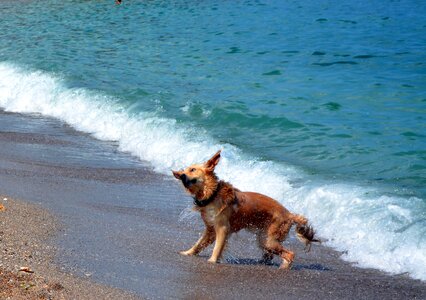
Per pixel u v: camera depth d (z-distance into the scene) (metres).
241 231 10.34
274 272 8.48
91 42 29.58
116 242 9.36
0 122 18.47
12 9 42.66
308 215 10.51
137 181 12.84
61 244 9.07
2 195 11.58
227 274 8.34
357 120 16.25
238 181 12.30
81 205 11.22
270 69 22.70
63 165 13.99
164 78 21.70
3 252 8.50
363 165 12.81
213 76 21.88
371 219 9.69
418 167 12.45
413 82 20.09
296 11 35.72
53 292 7.29
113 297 7.34
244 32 30.25
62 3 44.12
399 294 7.69
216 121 16.48
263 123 16.25
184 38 29.50
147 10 39.00
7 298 6.99
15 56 26.62
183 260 8.80
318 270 8.60
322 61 23.78
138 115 17.16
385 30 29.39
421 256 8.59
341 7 36.41
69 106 19.19
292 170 12.55
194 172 8.84
